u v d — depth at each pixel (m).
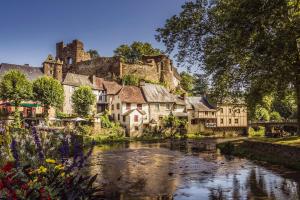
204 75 27.34
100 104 66.62
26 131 19.16
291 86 25.50
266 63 18.66
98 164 23.00
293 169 19.75
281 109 94.06
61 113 57.72
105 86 69.19
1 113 46.75
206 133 67.25
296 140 24.83
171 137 60.72
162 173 19.00
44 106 54.12
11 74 49.94
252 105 26.86
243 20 16.75
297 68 19.47
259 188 14.67
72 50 92.69
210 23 24.08
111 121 60.62
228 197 13.16
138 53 100.25
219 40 23.36
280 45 16.69
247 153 27.81
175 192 14.09
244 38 17.58
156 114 65.88
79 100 58.22
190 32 24.98
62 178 6.80
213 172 19.19
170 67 94.25
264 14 16.20
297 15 16.83
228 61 23.80
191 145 41.84
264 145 26.31
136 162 24.14
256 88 24.52
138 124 60.94
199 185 15.50
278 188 14.60
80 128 47.84
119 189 14.61
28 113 57.53
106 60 84.94
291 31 16.42
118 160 25.39
